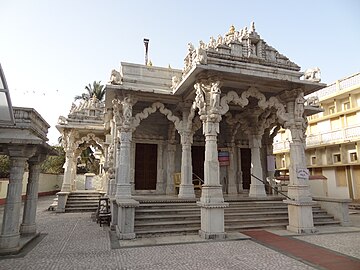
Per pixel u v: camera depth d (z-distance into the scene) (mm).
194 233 8641
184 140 11266
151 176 13656
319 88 10078
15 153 7086
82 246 7203
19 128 7305
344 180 21453
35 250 6820
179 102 11312
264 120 12719
